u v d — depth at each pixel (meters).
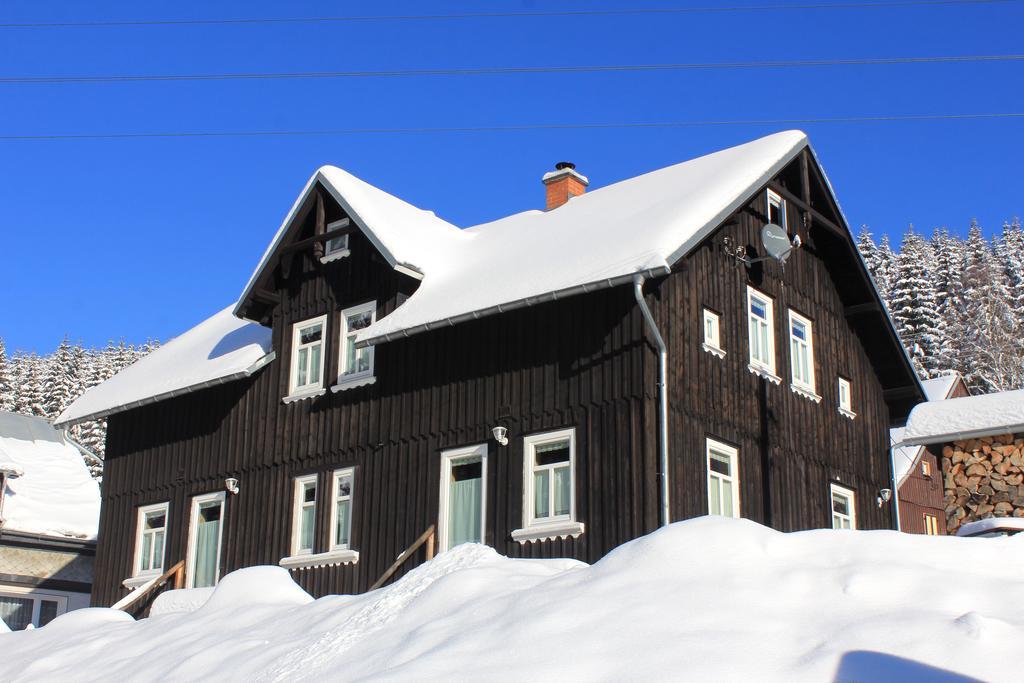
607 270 16.28
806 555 9.74
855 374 22.12
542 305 18.03
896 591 8.70
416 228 21.86
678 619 8.66
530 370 17.89
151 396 23.03
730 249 19.14
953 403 20.73
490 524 17.69
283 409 21.56
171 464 23.34
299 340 21.94
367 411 20.06
